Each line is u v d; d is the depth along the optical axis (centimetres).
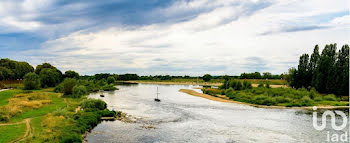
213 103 7156
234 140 3319
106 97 8788
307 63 9738
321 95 7956
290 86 10638
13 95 7094
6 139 2742
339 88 7975
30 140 2727
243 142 3238
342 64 8469
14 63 13738
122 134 3550
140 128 3919
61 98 7512
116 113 5016
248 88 10575
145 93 10900
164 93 11069
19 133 3022
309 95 7650
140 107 6209
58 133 3064
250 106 6512
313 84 8988
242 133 3669
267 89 9206
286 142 3256
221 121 4494
